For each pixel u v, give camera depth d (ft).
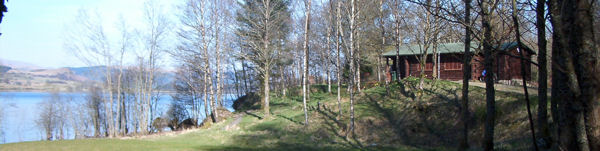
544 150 34.14
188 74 135.64
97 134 116.06
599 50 14.88
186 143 56.80
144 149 40.37
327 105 84.12
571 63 15.30
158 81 127.85
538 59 26.78
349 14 69.67
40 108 124.67
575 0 14.76
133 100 119.75
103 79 112.47
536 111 50.98
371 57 110.52
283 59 92.94
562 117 16.14
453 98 68.39
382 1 86.79
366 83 107.34
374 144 54.54
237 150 47.62
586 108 14.82
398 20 86.99
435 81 82.23
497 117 55.42
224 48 96.89
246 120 84.53
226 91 159.22
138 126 124.06
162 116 124.06
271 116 84.58
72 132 131.85
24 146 38.75
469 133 53.42
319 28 104.63
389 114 69.82
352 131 60.49
